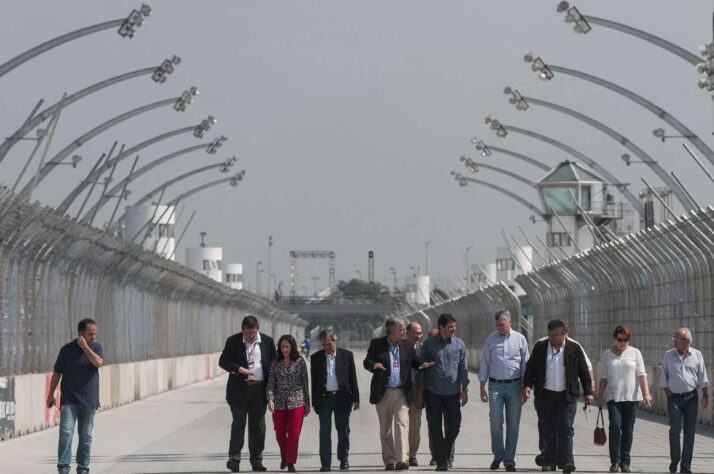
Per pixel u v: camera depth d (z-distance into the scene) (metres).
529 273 84.69
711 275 46.62
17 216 41.78
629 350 31.58
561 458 31.25
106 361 62.22
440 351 32.44
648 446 39.47
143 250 65.75
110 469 33.38
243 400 32.38
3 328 43.34
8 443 42.22
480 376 32.38
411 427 34.03
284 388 32.25
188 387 91.25
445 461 32.31
